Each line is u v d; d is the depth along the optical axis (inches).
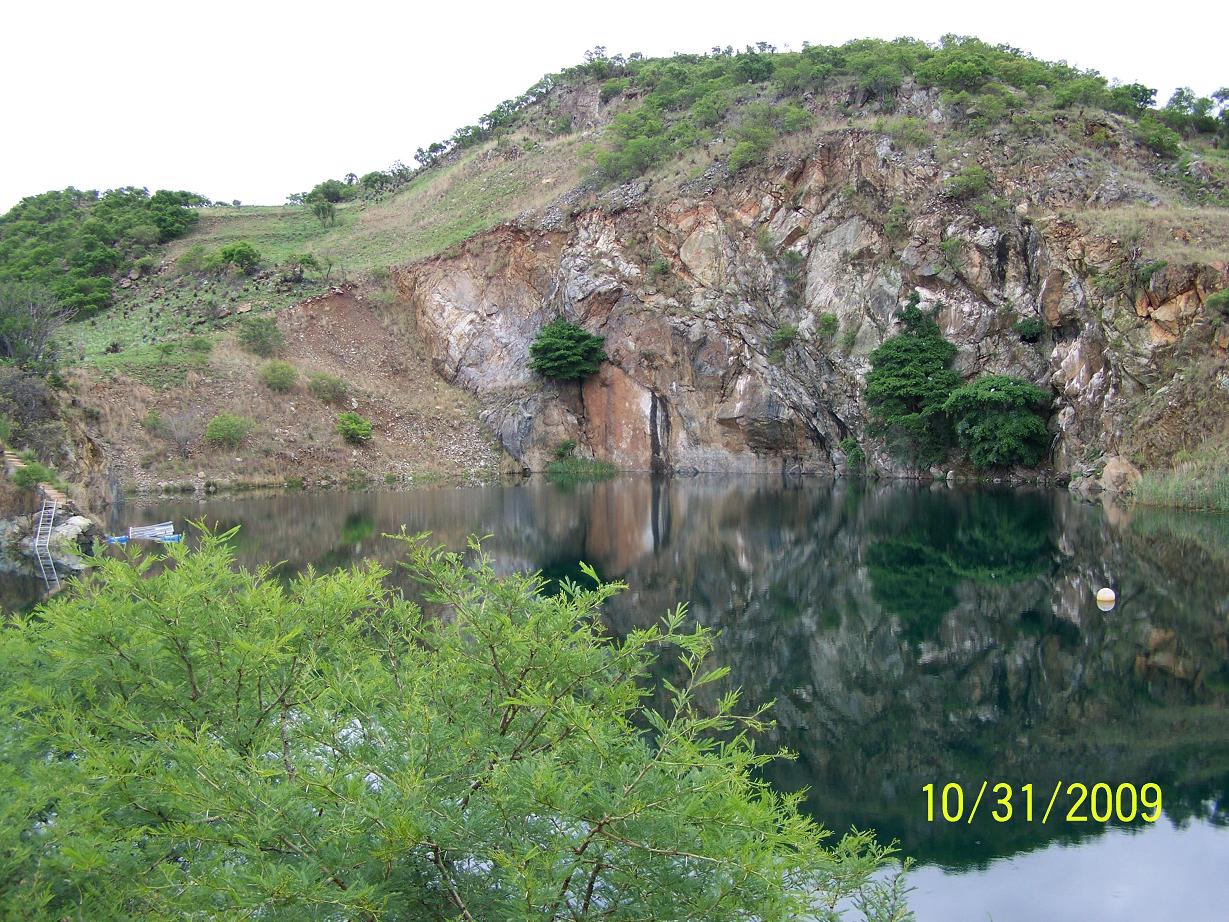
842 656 558.9
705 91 2438.5
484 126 3314.5
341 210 2977.4
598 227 2098.9
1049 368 1581.0
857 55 2172.7
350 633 253.8
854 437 1845.5
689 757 181.2
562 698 203.8
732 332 1941.4
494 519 1230.9
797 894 207.9
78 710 229.5
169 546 246.5
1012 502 1318.9
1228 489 1138.0
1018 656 554.3
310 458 1809.8
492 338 2182.6
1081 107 1857.8
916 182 1793.8
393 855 167.6
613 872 184.7
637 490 1662.2
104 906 181.2
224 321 2068.2
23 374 1321.4
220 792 178.2
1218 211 1498.5
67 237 2696.9
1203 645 569.3
